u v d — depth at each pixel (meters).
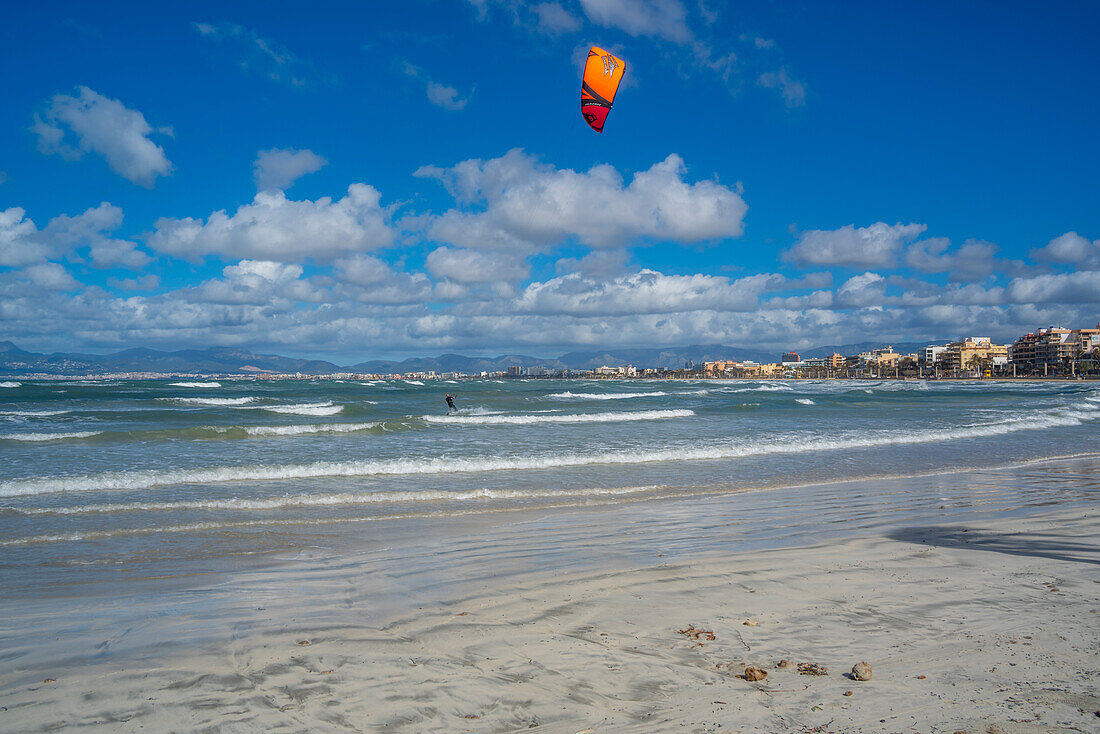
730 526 9.71
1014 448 21.28
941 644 4.80
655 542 8.62
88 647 4.98
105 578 7.00
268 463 16.61
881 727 3.52
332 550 8.23
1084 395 72.12
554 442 22.23
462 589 6.48
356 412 38.69
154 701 4.02
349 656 4.74
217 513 10.63
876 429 28.08
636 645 4.90
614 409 43.22
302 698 4.04
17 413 32.62
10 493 12.23
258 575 7.08
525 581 6.74
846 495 12.62
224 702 4.00
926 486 13.76
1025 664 4.38
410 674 4.40
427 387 103.38
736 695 3.99
